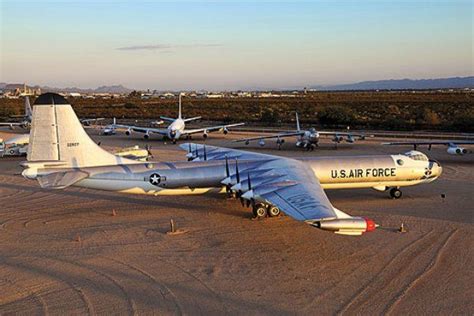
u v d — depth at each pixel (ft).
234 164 101.30
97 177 93.25
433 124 286.25
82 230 87.66
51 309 55.31
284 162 101.91
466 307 54.08
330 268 66.74
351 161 107.34
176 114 455.22
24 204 109.19
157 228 88.28
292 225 88.48
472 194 112.98
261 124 338.34
